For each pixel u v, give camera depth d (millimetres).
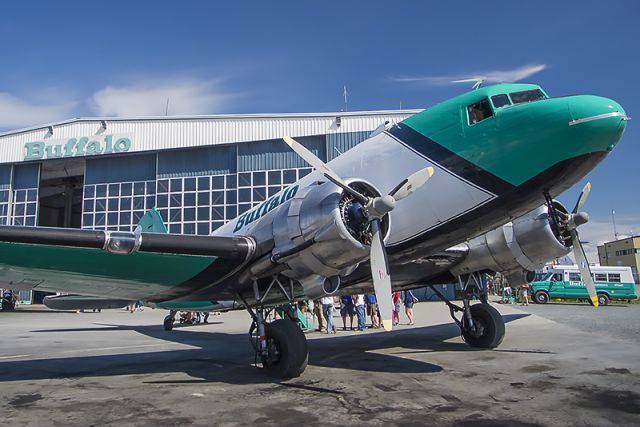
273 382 6012
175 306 10227
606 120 5027
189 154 28562
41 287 7496
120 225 29031
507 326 12492
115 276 6832
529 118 5461
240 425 4191
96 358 8414
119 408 4840
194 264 6375
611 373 6098
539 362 7016
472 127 5969
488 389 5355
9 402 5133
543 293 26812
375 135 7363
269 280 6738
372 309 13891
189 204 27969
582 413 4332
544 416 4254
